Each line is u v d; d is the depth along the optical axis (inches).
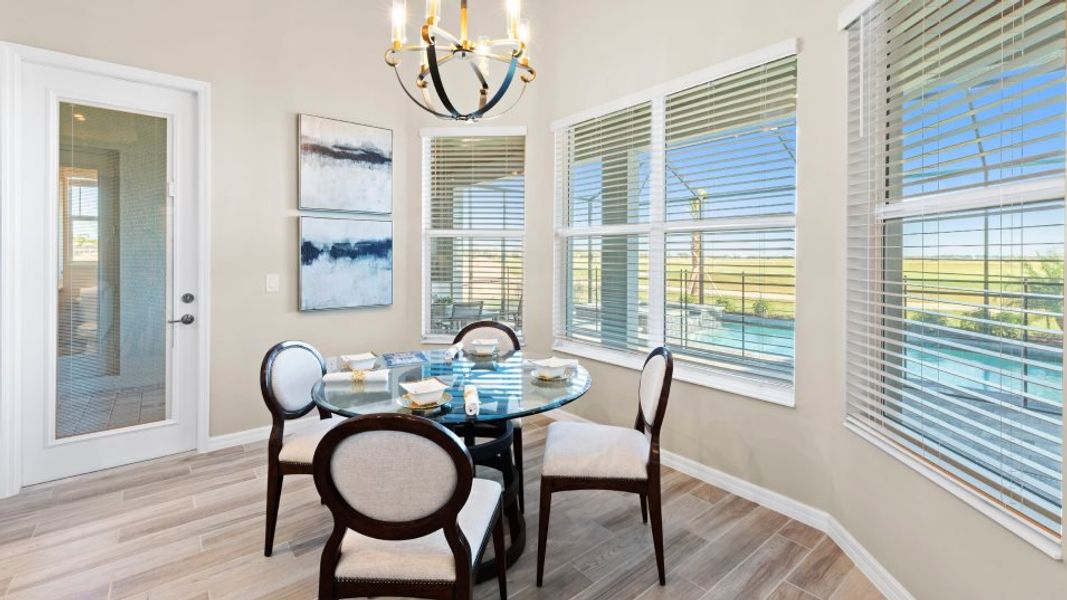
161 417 124.0
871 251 81.8
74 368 113.3
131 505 100.5
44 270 109.0
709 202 113.4
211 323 127.6
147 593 74.5
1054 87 54.0
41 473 109.5
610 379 136.7
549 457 79.9
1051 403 52.2
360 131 148.9
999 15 58.2
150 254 121.3
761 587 76.9
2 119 102.0
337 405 74.2
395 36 77.8
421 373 93.9
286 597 73.8
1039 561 51.6
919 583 68.7
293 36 137.5
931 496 66.6
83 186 113.3
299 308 140.0
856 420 83.8
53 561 82.0
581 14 141.4
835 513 89.4
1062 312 50.8
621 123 133.0
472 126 157.3
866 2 77.8
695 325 117.7
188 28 122.2
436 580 53.6
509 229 159.2
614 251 137.2
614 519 97.0
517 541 84.4
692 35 113.7
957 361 64.5
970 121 63.7
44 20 105.8
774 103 101.8
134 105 117.8
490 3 158.1
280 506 100.3
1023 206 56.6
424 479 51.0
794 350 97.3
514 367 99.1
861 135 82.0
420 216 161.2
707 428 112.7
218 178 127.3
